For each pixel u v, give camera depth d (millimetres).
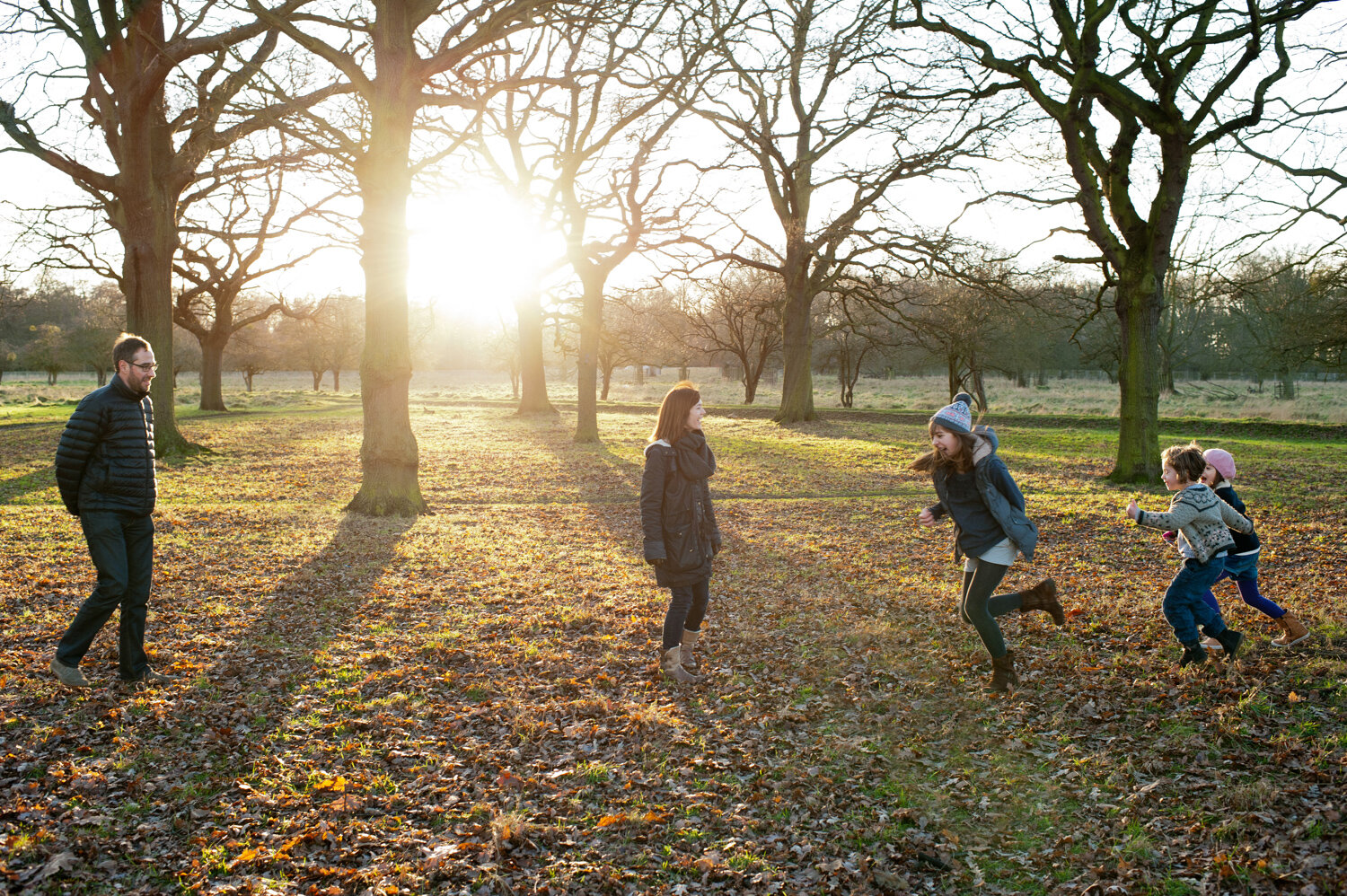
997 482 4578
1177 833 3340
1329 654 5086
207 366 37062
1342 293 25062
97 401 4445
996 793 3736
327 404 45469
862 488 14680
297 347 66688
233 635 5762
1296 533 9398
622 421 31859
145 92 16781
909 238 27062
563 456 19688
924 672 5211
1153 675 4953
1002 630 5969
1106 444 22047
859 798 3686
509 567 8094
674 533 4988
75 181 17469
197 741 4121
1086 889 3000
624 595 7059
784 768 3963
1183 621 5000
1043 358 45000
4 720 4191
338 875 3053
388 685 4965
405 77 11414
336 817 3461
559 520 11234
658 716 4508
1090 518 10758
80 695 4555
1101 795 3666
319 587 7141
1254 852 3119
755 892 3012
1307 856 3062
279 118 13047
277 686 4863
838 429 27875
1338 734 4000
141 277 18219
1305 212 13750
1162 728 4273
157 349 18484
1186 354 47594
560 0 11281
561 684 5023
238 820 3418
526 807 3570
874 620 6309
